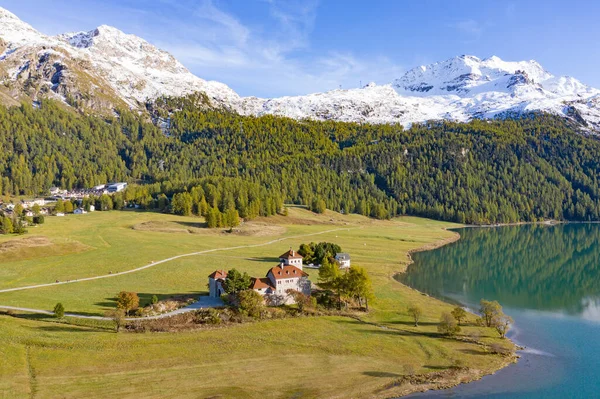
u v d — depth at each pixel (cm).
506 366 7750
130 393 6172
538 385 7050
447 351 8238
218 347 7844
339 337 8625
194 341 8031
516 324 10144
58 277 12338
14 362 6688
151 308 9544
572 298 12506
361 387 6775
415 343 8531
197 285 11800
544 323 10244
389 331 9119
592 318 10656
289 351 7888
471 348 8456
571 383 7144
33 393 5950
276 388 6581
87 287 11294
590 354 8381
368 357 7831
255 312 9375
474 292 13062
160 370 6894
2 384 6038
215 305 9981
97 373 6669
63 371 6631
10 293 10488
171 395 6194
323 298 10700
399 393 6681
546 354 8356
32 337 7575
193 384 6531
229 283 10088
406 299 11644
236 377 6825
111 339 7850
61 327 8262
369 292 10712
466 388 6912
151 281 12056
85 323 8581
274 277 10469
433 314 10462
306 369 7244
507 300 12225
